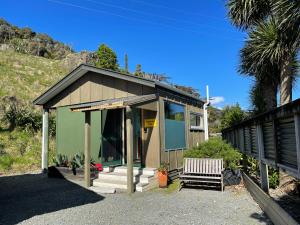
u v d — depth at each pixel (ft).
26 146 48.67
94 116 35.63
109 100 34.71
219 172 28.27
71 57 112.27
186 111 40.63
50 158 46.60
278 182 25.13
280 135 16.98
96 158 34.94
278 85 34.09
